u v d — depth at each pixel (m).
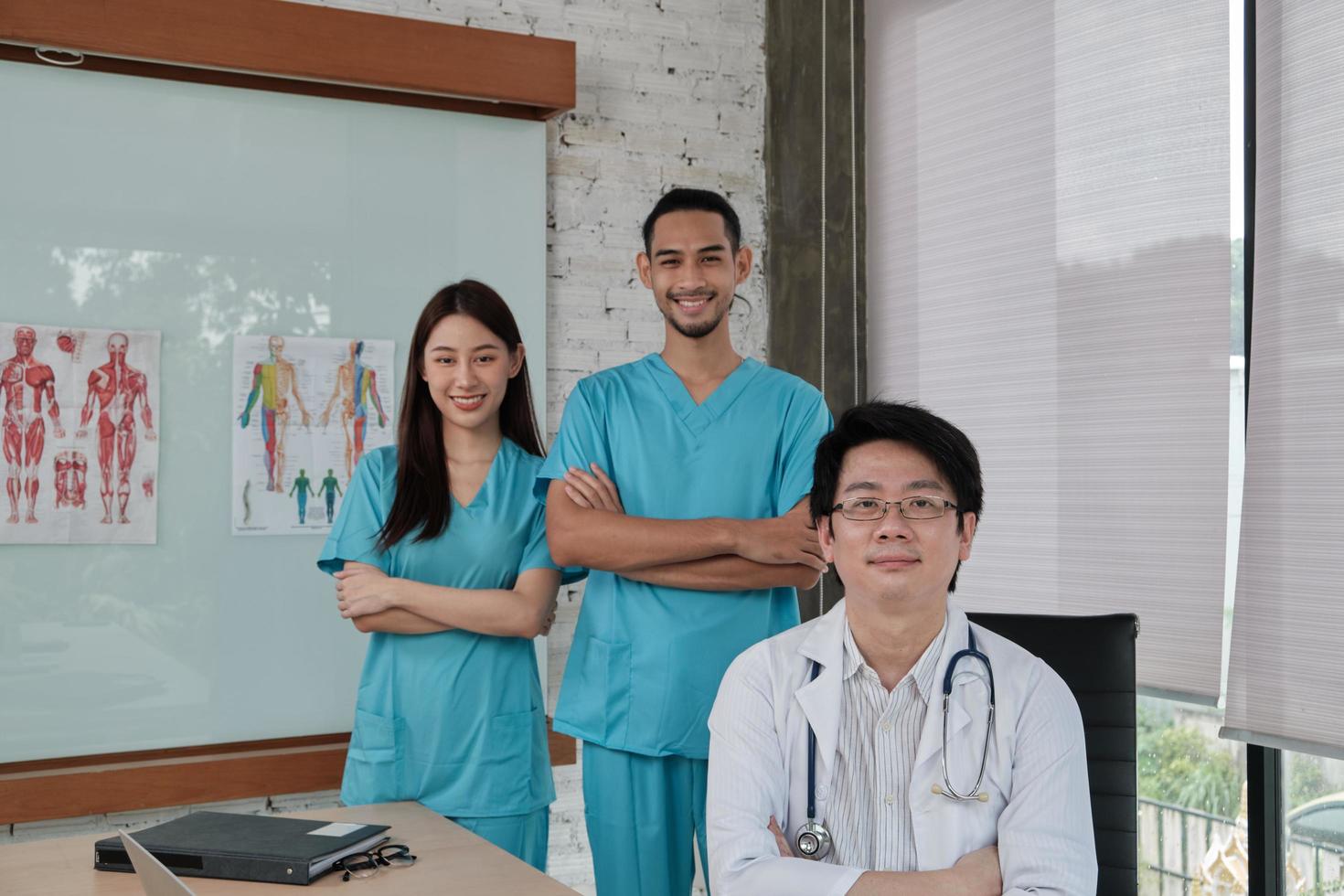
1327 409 2.27
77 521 2.75
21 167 2.71
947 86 3.29
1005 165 3.10
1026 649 1.85
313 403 2.97
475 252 3.15
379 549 2.32
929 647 1.58
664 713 2.30
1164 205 2.67
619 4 3.43
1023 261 3.04
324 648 2.98
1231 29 2.54
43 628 2.72
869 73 3.60
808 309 3.58
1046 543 2.94
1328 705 2.25
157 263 2.83
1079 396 2.87
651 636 2.31
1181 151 2.63
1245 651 2.41
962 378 3.24
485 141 3.17
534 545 2.38
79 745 2.74
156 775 2.75
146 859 1.29
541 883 1.59
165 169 2.84
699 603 2.31
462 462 2.37
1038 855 1.49
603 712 2.34
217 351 2.88
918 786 1.54
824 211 3.60
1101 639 1.82
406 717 2.25
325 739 2.97
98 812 2.70
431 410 2.34
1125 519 2.73
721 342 2.43
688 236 2.37
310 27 2.91
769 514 2.38
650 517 2.36
